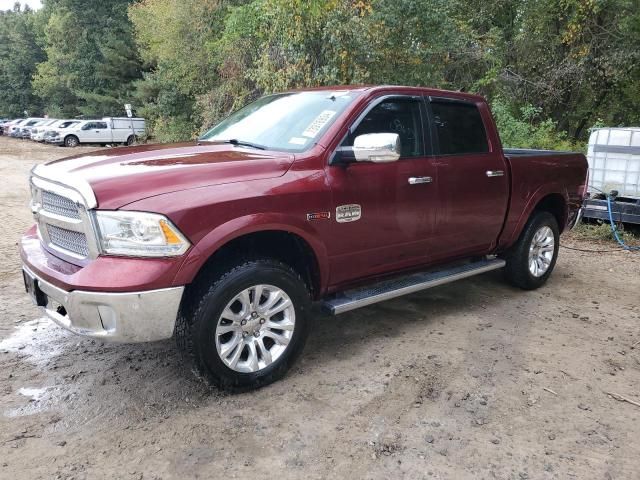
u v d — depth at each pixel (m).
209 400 3.35
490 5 16.80
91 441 2.93
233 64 17.98
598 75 16.11
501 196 4.90
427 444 2.95
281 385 3.55
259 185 3.28
